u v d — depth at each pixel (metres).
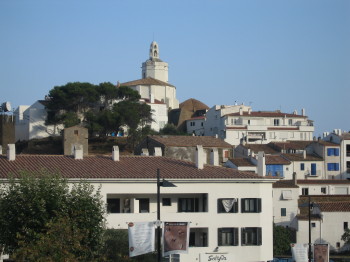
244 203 111.62
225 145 192.88
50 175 87.62
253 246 110.75
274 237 156.88
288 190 167.00
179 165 115.25
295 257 98.88
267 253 112.00
